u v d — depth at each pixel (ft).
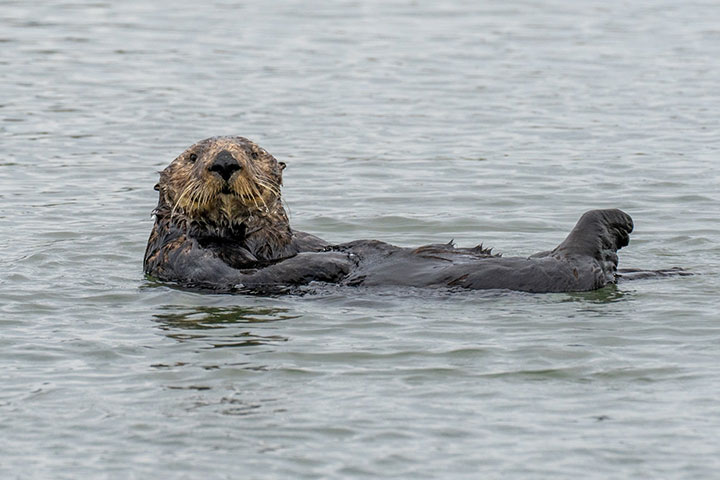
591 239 93.66
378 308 89.51
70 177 146.92
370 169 150.82
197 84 204.33
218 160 96.94
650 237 117.70
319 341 82.07
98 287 98.37
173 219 102.27
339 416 69.21
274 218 102.63
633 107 187.52
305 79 209.56
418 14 281.54
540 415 69.41
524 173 147.84
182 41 244.01
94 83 203.31
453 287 92.12
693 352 79.00
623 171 148.15
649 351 79.25
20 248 113.60
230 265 97.86
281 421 68.64
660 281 97.04
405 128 174.60
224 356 79.36
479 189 140.36
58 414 70.03
